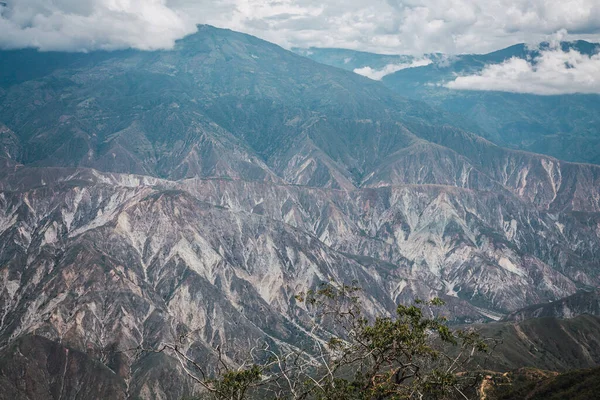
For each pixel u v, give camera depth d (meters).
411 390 30.56
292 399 31.25
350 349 32.28
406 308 32.97
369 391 30.31
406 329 30.78
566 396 77.94
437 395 31.06
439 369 32.53
